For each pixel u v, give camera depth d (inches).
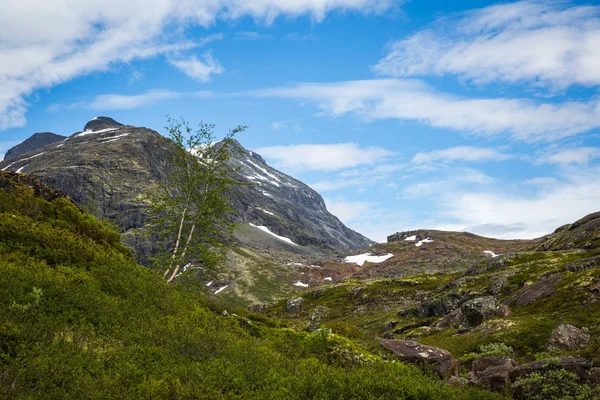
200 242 1250.6
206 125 1331.2
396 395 443.5
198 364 452.1
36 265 641.6
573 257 2987.2
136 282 745.0
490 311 1929.1
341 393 435.5
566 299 1824.6
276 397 412.5
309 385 447.5
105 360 417.4
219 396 383.6
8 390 313.7
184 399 369.1
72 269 695.7
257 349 594.2
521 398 590.9
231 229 1310.3
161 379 398.3
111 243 1004.6
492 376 633.6
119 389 351.6
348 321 4148.6
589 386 566.3
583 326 1347.2
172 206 1257.4
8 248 682.8
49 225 846.5
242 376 451.5
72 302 542.6
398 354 780.6
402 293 4840.1
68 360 378.3
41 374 340.5
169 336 519.5
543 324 1416.1
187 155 1288.1
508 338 1333.7
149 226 1254.3
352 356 705.6
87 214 1041.5
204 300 1004.6
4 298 483.8
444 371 737.0
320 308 5123.0
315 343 738.8
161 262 1173.7
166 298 749.9
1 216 762.2
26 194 902.4
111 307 577.0
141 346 478.0
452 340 1572.3
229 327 741.9
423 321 2874.0
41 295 521.3
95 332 503.2
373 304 4790.8
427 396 461.7
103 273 723.4
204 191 1280.8
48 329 435.2
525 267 2970.0
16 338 401.7
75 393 330.3
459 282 3282.5
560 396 558.6
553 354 925.2
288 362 562.6
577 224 4111.7
